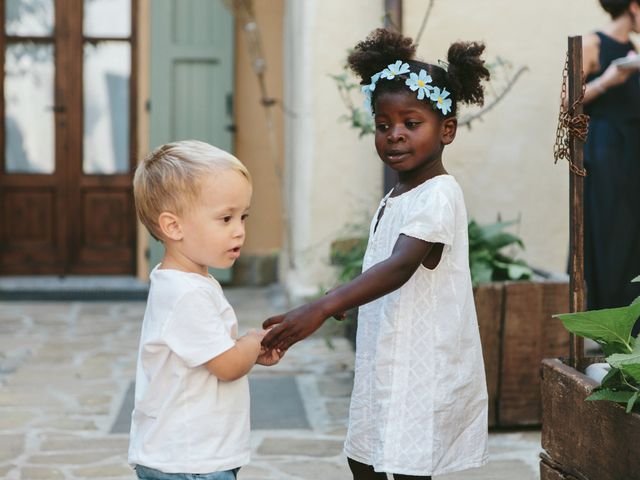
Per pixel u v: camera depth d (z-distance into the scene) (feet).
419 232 7.32
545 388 8.27
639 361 6.56
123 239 25.16
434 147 7.72
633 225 15.03
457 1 17.92
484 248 13.66
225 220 6.83
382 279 7.22
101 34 24.71
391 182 17.46
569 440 7.80
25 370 15.99
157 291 6.79
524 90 18.12
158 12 23.80
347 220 19.17
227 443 6.77
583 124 8.07
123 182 25.07
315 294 18.95
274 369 16.15
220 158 6.85
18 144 24.85
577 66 8.06
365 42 8.21
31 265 24.97
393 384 7.65
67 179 24.97
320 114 19.06
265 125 24.64
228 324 6.88
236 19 24.22
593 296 15.21
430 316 7.64
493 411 12.73
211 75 24.08
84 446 12.06
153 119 23.95
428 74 7.63
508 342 12.63
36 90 24.77
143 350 6.77
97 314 21.15
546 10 18.03
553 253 18.31
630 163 15.01
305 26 18.94
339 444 12.23
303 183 19.29
